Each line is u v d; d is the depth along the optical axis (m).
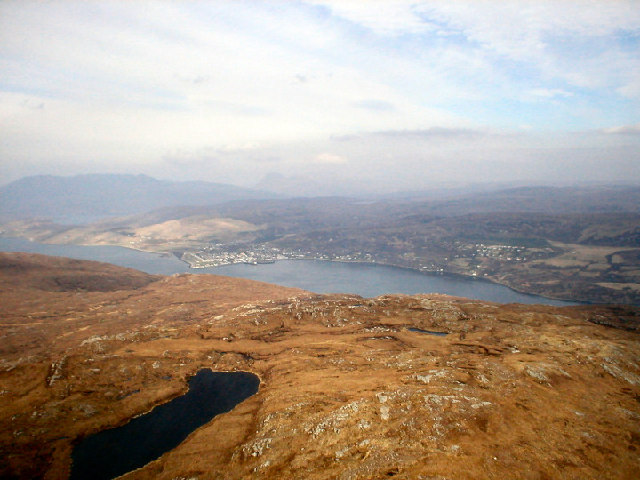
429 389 65.06
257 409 72.56
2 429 64.12
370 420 57.56
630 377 78.31
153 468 56.78
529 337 110.06
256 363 99.75
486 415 56.53
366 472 44.53
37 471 56.50
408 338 117.12
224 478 51.50
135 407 76.12
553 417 59.25
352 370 87.25
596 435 54.78
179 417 73.69
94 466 58.44
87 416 71.44
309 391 74.44
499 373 74.56
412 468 44.19
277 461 52.19
